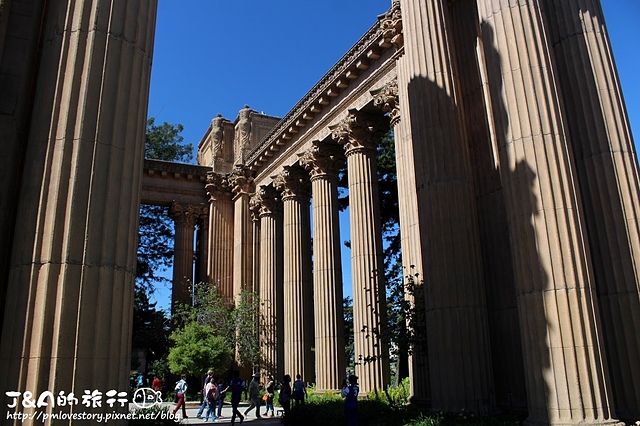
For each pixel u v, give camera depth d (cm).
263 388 2875
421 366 1461
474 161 1387
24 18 842
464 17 1490
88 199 699
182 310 3127
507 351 1208
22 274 666
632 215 1086
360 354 2025
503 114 1091
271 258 3138
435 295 1216
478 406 1104
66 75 740
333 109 2547
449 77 1347
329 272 2480
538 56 1080
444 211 1247
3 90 796
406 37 1440
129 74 786
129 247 745
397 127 2014
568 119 1191
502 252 1263
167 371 3472
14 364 632
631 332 1023
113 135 741
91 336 662
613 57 1214
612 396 912
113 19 780
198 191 3644
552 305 948
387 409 1410
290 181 2925
